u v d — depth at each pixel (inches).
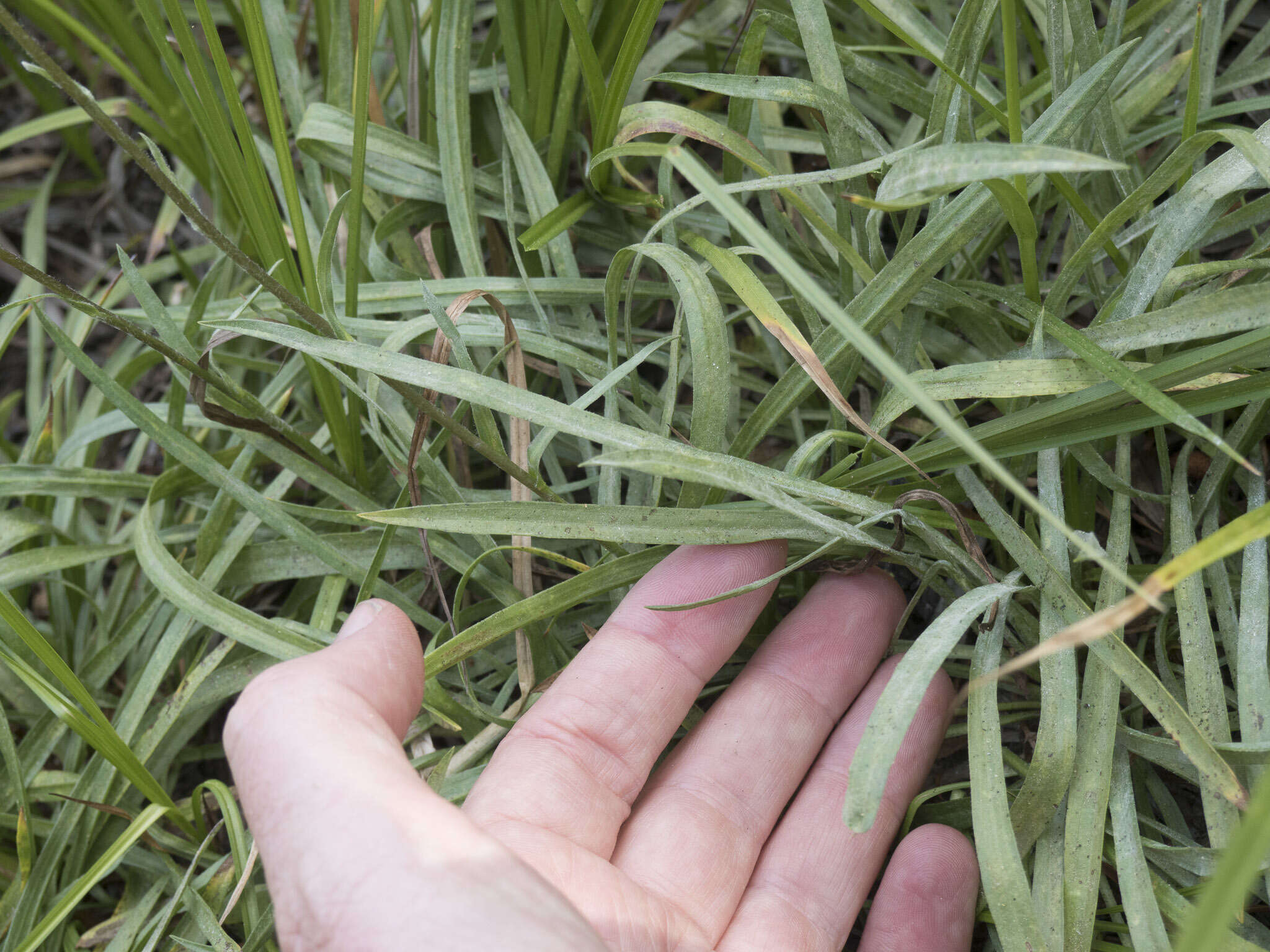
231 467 8.8
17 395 10.6
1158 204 8.7
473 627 7.0
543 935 5.5
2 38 12.5
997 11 8.2
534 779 7.0
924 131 8.7
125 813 7.8
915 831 7.4
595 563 8.5
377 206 9.3
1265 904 7.2
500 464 7.0
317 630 8.0
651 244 7.2
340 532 8.4
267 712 6.0
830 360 7.3
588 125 9.5
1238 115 9.0
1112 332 6.4
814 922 7.3
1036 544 7.6
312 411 9.5
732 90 7.2
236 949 7.1
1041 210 8.1
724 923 7.2
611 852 7.2
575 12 7.4
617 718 7.2
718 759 7.4
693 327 6.8
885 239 9.6
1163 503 7.5
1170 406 5.8
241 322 6.9
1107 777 6.7
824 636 7.6
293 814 5.8
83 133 12.1
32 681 7.0
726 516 7.1
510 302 8.6
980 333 7.9
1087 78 6.3
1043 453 7.0
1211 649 6.8
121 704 8.5
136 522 8.2
